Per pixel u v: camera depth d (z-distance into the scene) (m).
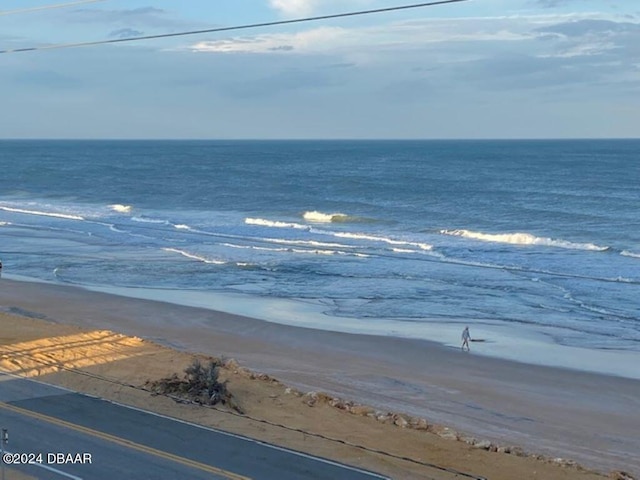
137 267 42.66
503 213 68.56
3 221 65.00
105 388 18.12
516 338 28.77
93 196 89.38
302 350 26.55
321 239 54.25
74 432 15.05
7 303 33.12
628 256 47.34
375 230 59.62
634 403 21.64
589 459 17.11
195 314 31.64
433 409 20.50
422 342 27.95
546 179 107.38
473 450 15.61
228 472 13.27
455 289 37.41
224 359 21.47
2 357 20.64
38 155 197.50
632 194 84.69
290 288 37.41
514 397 21.91
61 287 37.19
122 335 24.61
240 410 16.97
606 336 29.19
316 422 16.61
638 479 15.53
